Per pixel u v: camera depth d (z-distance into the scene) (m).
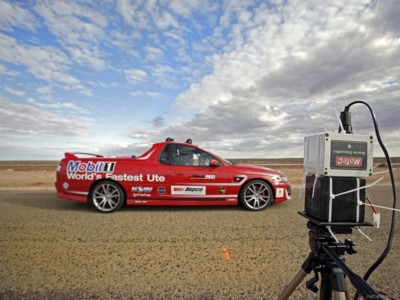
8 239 3.57
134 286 2.33
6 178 11.39
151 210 5.40
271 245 3.36
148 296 2.17
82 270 2.64
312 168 1.34
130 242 3.46
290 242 3.47
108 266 2.73
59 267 2.71
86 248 3.24
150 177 5.29
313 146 1.34
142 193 5.30
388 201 6.23
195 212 5.22
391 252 3.11
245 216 4.90
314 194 1.29
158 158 5.47
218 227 4.16
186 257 2.98
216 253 3.09
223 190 5.42
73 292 2.22
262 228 4.11
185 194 5.37
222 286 2.33
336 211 1.20
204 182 5.39
